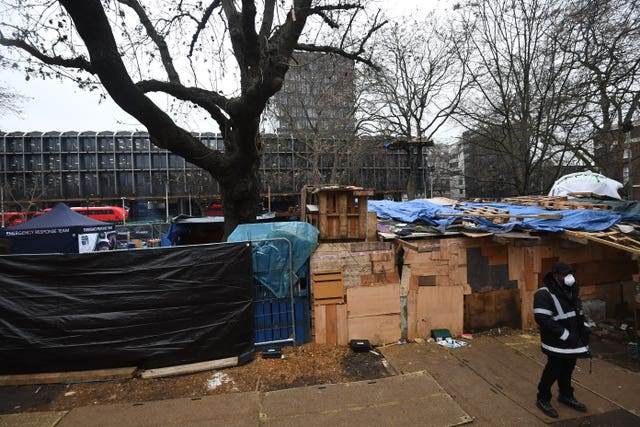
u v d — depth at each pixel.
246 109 5.29
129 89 4.74
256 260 4.97
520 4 14.23
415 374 4.31
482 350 4.99
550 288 3.51
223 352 4.72
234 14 6.86
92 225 9.67
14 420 3.53
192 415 3.55
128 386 4.20
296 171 25.50
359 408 3.61
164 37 7.72
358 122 19.00
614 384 4.05
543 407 3.51
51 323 4.41
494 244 5.64
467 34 15.40
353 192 5.43
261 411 3.59
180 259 4.65
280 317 5.07
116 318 4.49
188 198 27.05
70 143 26.19
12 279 4.44
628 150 14.62
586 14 11.37
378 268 5.32
